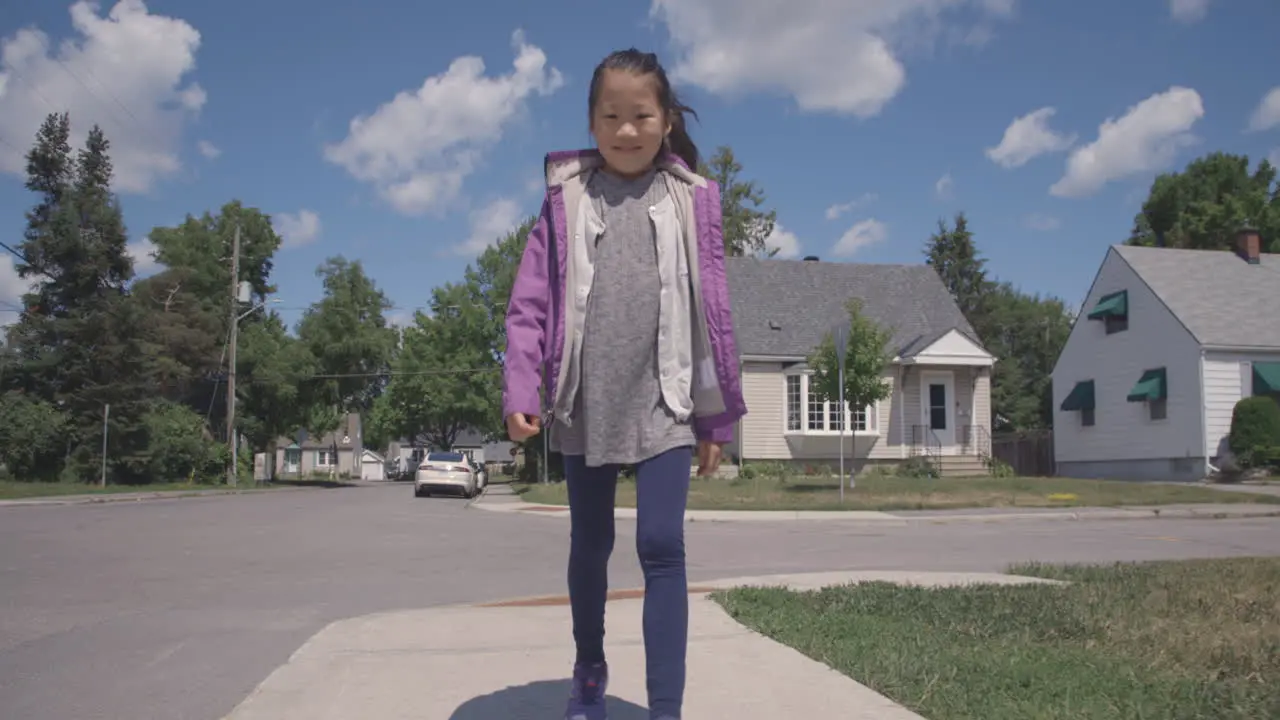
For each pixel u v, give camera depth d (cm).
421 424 6731
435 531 1360
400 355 5575
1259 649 434
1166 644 449
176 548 1088
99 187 3484
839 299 3045
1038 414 5381
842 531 1378
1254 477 2325
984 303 5403
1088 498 1933
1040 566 791
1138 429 2694
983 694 354
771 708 337
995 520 1623
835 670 396
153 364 3431
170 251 4712
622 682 385
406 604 695
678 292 279
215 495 2902
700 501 1916
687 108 289
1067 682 370
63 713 394
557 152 288
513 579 840
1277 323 2559
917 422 2827
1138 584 644
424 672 404
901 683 370
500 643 473
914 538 1242
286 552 1060
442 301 5547
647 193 285
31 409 3058
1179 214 4369
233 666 483
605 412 272
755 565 930
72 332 3195
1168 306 2580
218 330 4256
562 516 1730
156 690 432
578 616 302
